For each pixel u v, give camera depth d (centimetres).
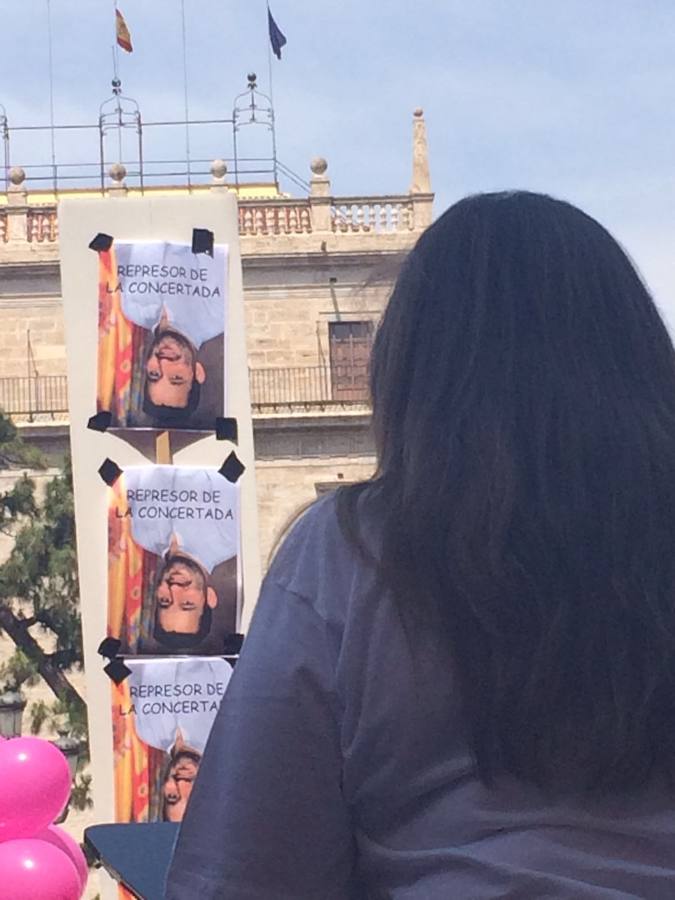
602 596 222
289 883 231
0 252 3797
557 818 219
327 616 233
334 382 3822
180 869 232
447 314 243
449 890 217
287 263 3838
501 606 221
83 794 2775
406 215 3875
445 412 235
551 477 227
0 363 3797
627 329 242
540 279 242
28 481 2953
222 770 232
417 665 226
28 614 3297
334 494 246
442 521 226
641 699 219
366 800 230
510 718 220
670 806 222
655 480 230
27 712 3203
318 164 3847
